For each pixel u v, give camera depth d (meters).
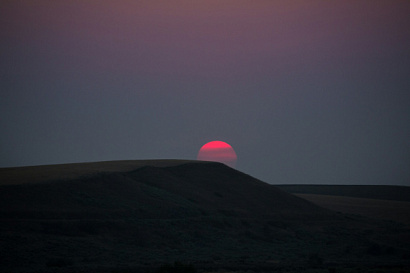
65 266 164.75
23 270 157.25
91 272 147.88
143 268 155.25
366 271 153.12
